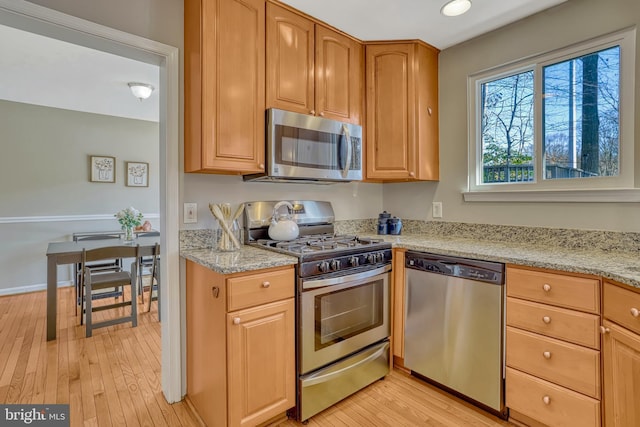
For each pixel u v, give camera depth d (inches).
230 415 57.7
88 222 174.1
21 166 157.3
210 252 71.9
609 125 71.6
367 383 78.4
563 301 58.0
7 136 153.9
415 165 94.1
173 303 72.2
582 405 55.9
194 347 70.2
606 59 71.9
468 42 94.0
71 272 168.6
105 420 67.3
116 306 115.3
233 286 57.6
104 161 177.9
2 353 96.0
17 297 150.3
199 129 66.5
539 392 61.1
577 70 76.0
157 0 68.3
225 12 68.5
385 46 94.6
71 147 169.3
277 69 76.5
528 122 84.7
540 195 79.5
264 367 61.6
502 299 65.8
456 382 73.4
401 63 94.3
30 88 136.6
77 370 86.7
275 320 62.9
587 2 73.3
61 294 154.9
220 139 67.6
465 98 94.9
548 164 80.7
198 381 68.6
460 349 72.4
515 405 64.7
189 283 72.1
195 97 67.6
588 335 55.2
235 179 83.2
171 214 71.8
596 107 73.4
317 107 84.0
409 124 94.1
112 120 180.2
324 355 69.3
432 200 103.1
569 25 75.9
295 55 79.7
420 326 79.8
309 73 82.6
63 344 102.1
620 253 68.3
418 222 106.7
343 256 72.2
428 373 78.7
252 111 72.3
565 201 76.1
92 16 61.2
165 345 73.5
